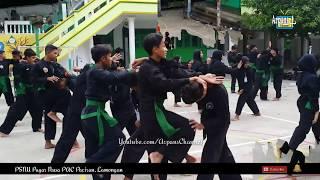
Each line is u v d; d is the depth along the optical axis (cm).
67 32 1589
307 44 2011
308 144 637
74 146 664
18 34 1647
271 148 600
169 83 370
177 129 394
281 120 880
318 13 1599
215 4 2055
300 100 545
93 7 1597
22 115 776
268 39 1934
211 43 1911
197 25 1992
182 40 1988
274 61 1167
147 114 391
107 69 449
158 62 390
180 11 2147
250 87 884
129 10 1612
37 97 665
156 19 1777
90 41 1631
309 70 538
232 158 403
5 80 1016
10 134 788
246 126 819
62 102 628
